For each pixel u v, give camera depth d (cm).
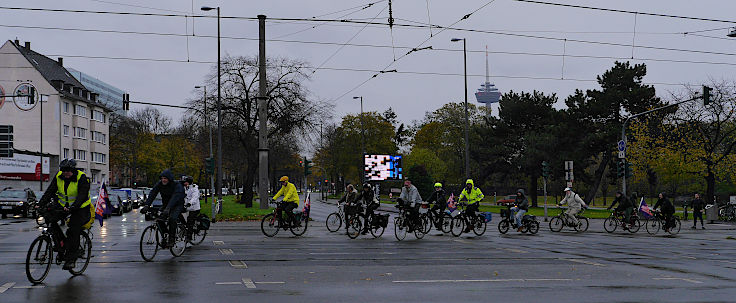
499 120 6538
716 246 1833
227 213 3170
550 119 6084
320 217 3662
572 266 1191
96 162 8425
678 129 4981
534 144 5900
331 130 8719
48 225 973
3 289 866
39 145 7212
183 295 827
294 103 4556
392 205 6150
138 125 9344
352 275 1037
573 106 5741
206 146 5934
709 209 3528
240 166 7000
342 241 1809
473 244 1748
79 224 987
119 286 899
